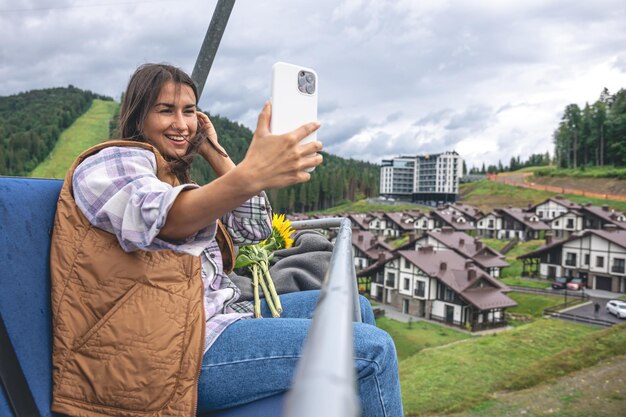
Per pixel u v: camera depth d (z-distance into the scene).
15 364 0.84
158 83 1.11
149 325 0.91
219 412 1.08
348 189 116.50
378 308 38.06
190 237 0.88
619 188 78.62
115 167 0.94
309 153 0.81
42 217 0.99
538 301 38.72
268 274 1.57
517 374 10.16
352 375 0.27
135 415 0.90
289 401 0.25
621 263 39.84
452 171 114.88
